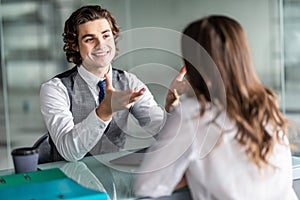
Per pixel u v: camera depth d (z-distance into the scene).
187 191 1.15
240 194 1.07
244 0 2.93
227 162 1.06
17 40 3.30
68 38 1.69
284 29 2.88
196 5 3.15
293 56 2.86
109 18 1.67
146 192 1.10
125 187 1.20
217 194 1.08
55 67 3.36
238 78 1.06
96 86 1.65
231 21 1.08
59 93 1.62
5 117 3.29
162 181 1.10
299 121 2.77
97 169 1.38
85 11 1.65
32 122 3.32
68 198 1.04
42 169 1.39
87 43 1.64
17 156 1.28
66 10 3.35
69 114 1.58
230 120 1.07
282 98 2.81
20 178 1.18
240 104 1.06
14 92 3.31
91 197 1.05
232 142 1.07
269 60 2.88
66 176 1.21
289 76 2.87
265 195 1.09
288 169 1.13
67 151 1.45
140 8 3.45
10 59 3.31
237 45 1.06
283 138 1.13
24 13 3.30
